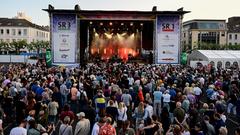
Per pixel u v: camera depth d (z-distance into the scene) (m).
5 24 120.81
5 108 15.76
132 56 54.97
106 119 10.62
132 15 42.53
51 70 28.80
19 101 14.70
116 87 18.22
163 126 12.76
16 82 18.58
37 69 30.53
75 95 17.67
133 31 55.50
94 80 21.23
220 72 30.41
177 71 29.12
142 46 53.12
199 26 127.25
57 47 41.91
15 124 16.02
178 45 42.72
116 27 53.75
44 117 12.48
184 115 12.45
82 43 48.97
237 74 28.89
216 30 126.88
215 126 11.41
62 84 19.22
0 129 10.65
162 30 42.59
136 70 29.48
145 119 12.20
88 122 11.42
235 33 127.88
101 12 42.00
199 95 19.20
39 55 64.62
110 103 13.73
